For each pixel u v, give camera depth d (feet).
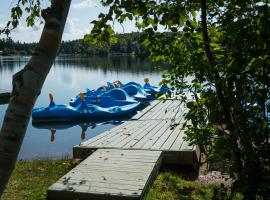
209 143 11.07
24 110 6.00
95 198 16.28
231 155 9.35
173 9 10.52
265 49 8.08
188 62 10.94
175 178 20.24
